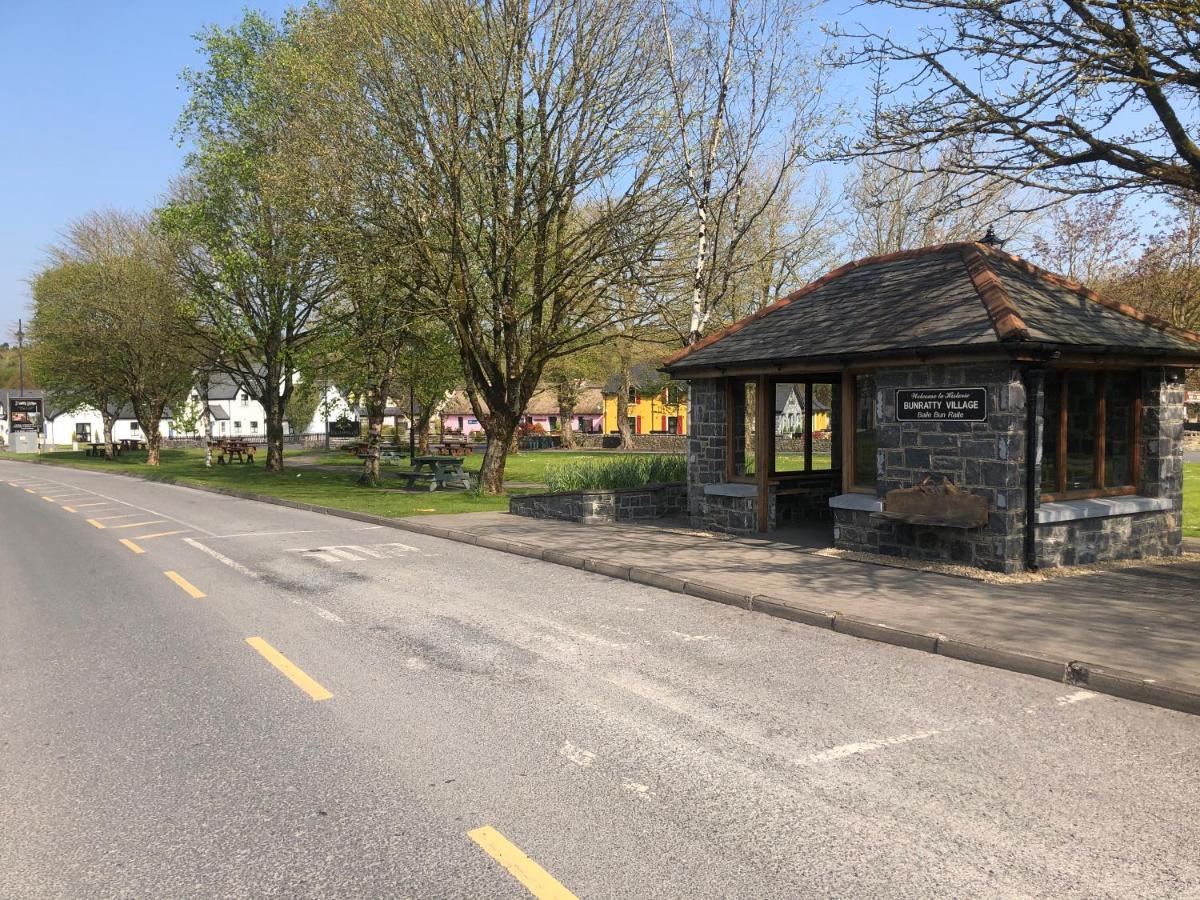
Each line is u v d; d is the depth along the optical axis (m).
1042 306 9.99
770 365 11.62
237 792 4.32
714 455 13.64
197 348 34.88
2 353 116.69
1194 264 21.75
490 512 17.17
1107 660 6.09
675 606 8.71
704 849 3.71
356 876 3.50
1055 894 3.34
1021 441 9.23
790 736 5.05
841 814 4.04
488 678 6.24
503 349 22.03
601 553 11.44
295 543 13.66
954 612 7.70
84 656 6.95
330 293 27.44
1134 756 4.73
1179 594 8.39
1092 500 10.27
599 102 17.70
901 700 5.70
